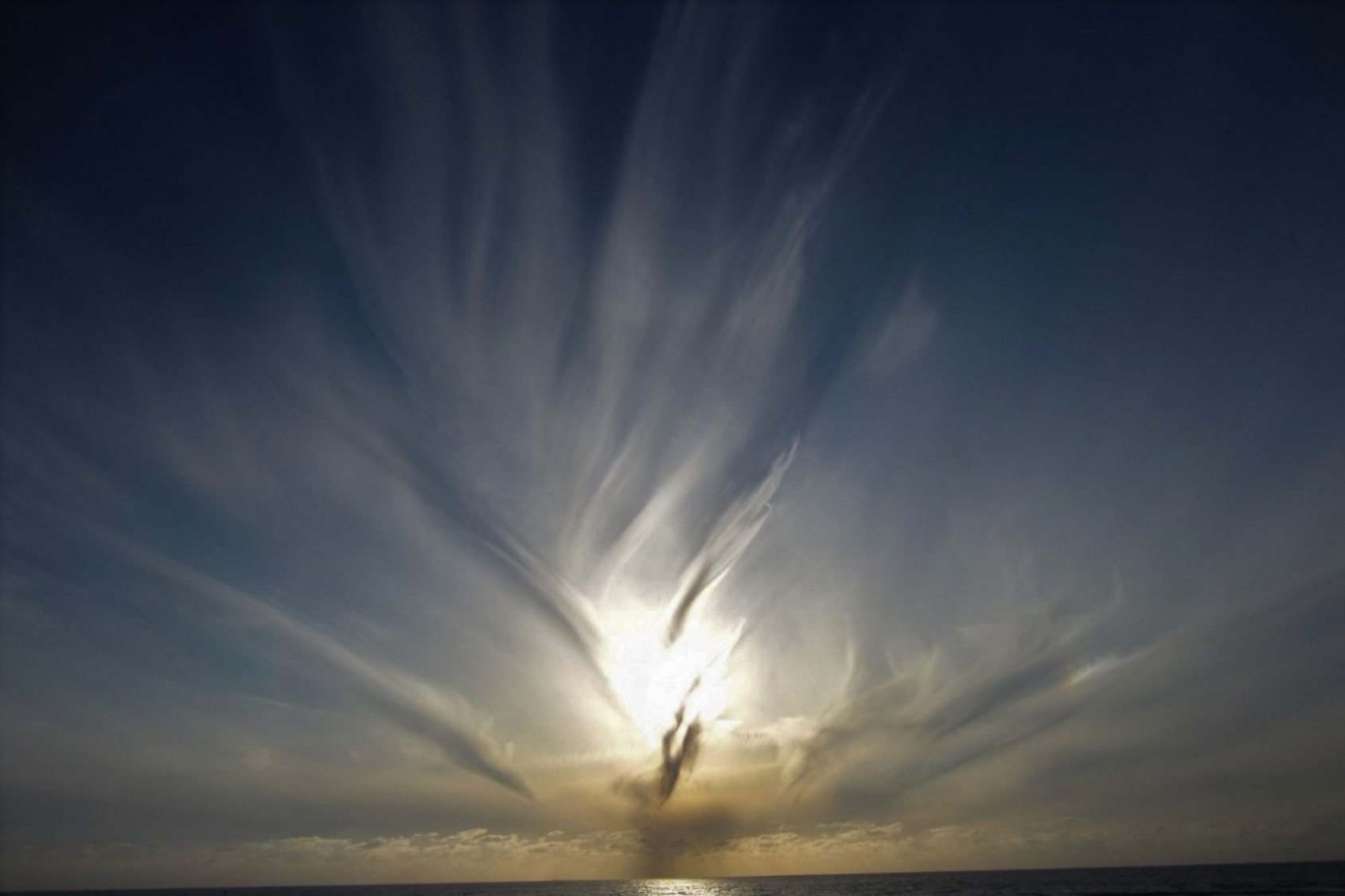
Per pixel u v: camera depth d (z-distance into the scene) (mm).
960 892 170000
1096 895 133625
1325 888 129750
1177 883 166875
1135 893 133875
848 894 178750
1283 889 130375
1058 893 148875
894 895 166000
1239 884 149625
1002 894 155750
